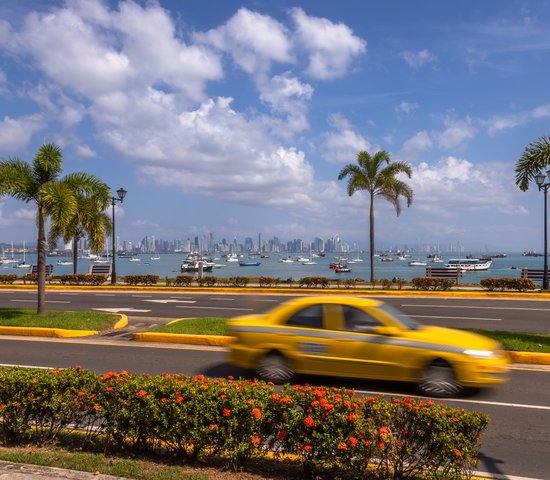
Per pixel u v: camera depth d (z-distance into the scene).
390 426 4.88
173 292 28.59
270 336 9.01
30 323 15.05
